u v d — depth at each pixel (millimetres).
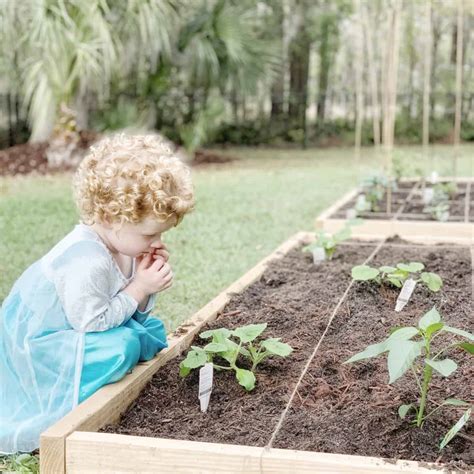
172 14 11484
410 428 2225
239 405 2457
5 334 2613
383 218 5930
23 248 5840
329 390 2520
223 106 12992
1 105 13305
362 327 3164
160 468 2035
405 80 16953
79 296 2480
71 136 11086
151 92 12578
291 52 16406
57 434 2096
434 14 15234
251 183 9953
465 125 16281
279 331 3148
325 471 1929
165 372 2691
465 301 3500
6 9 10078
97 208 2424
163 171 2379
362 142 16016
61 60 10148
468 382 2561
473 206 6492
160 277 2600
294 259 4391
